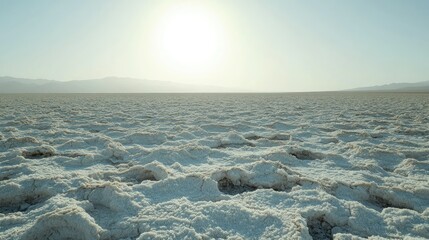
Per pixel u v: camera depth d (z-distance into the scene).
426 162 6.30
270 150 7.64
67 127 12.02
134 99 37.06
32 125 12.10
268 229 3.43
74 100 33.59
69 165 6.48
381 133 10.51
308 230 3.75
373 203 4.66
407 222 3.74
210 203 4.02
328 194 4.45
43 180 4.98
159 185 4.75
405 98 39.09
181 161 6.77
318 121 14.02
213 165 6.44
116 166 6.54
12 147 7.93
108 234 3.46
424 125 12.69
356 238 3.32
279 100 34.25
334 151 7.95
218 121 13.92
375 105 24.95
